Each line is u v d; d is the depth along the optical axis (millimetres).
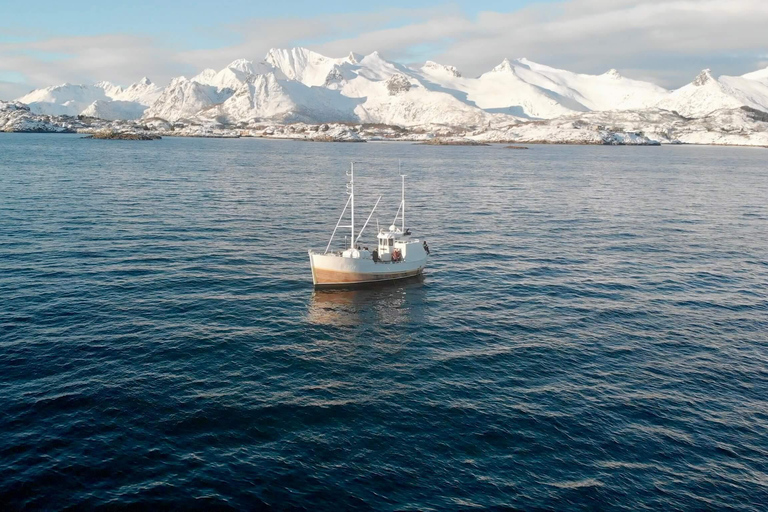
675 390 30516
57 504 20562
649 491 22578
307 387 29812
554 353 34906
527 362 33562
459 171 166625
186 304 41094
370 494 21844
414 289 47531
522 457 24391
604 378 31703
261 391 29125
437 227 75062
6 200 81188
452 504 21500
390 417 27125
